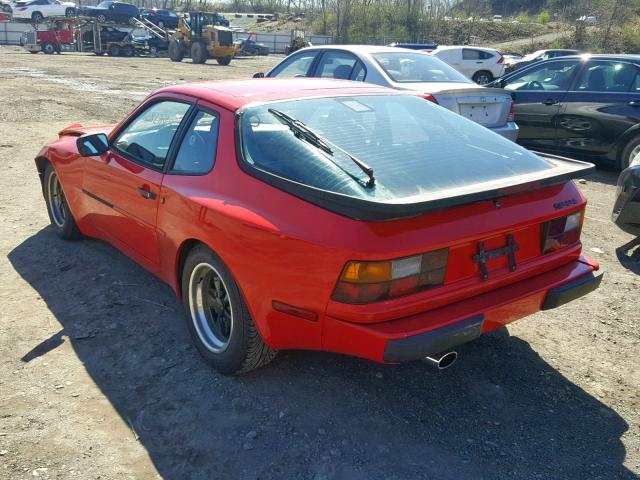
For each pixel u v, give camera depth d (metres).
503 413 3.13
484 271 2.90
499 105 7.61
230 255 3.00
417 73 7.77
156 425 2.94
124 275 4.61
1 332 3.74
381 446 2.84
